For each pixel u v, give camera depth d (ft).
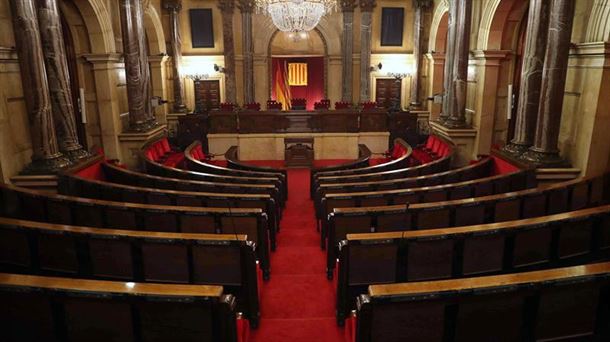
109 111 36.96
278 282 16.38
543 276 8.63
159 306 8.46
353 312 11.43
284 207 29.04
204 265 12.39
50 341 8.89
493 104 38.55
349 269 12.49
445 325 8.54
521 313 8.57
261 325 13.39
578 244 13.46
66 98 27.35
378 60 58.49
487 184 21.49
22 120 25.99
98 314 8.65
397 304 8.27
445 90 41.24
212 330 8.63
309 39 60.59
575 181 20.81
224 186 22.77
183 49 57.88
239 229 15.93
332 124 48.03
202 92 59.16
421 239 12.16
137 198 20.52
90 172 27.55
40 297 8.55
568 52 25.43
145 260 12.49
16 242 13.16
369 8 56.29
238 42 58.08
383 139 48.49
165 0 52.65
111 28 36.94
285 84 62.90
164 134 44.68
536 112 28.17
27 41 24.45
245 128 47.83
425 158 41.52
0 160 24.17
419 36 54.24
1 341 8.98
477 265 12.76
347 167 33.81
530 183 25.21
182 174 27.37
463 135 39.22
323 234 19.79
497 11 35.83
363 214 15.71
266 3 45.60
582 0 26.43
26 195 18.03
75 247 12.76
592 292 8.59
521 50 37.63
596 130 25.84
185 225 16.15
